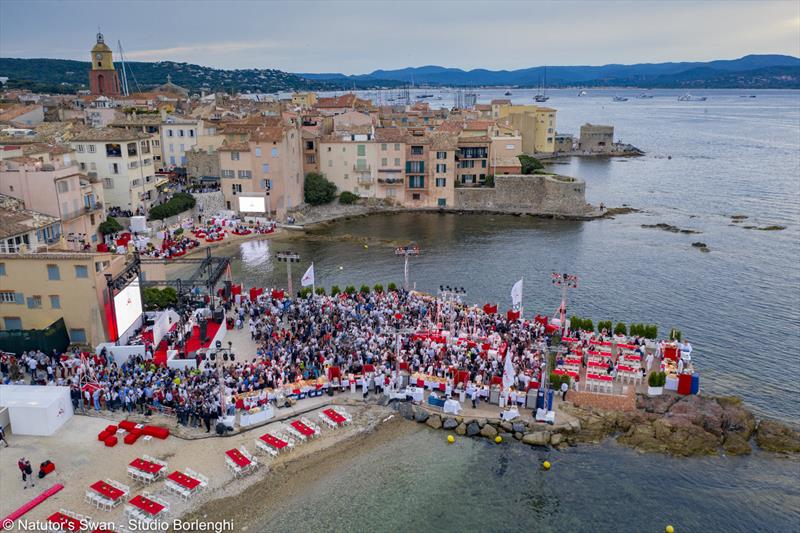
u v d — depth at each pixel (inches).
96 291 2199.8
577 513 1565.0
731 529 1528.1
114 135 4124.0
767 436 1871.3
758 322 2824.8
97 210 3607.3
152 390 1862.7
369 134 5319.9
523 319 2588.6
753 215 5036.9
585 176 6998.0
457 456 1768.0
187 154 5113.2
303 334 2320.4
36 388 1808.6
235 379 1967.3
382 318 2442.2
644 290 3257.9
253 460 1630.2
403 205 5413.4
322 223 4859.7
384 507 1544.0
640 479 1700.3
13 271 2201.0
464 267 3639.3
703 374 2313.0
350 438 1811.0
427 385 2032.5
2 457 1616.6
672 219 4933.6
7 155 3479.3
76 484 1519.4
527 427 1879.9
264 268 3563.0
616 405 1989.4
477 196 5388.8
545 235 4468.5
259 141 4606.3
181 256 3686.0
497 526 1504.7
